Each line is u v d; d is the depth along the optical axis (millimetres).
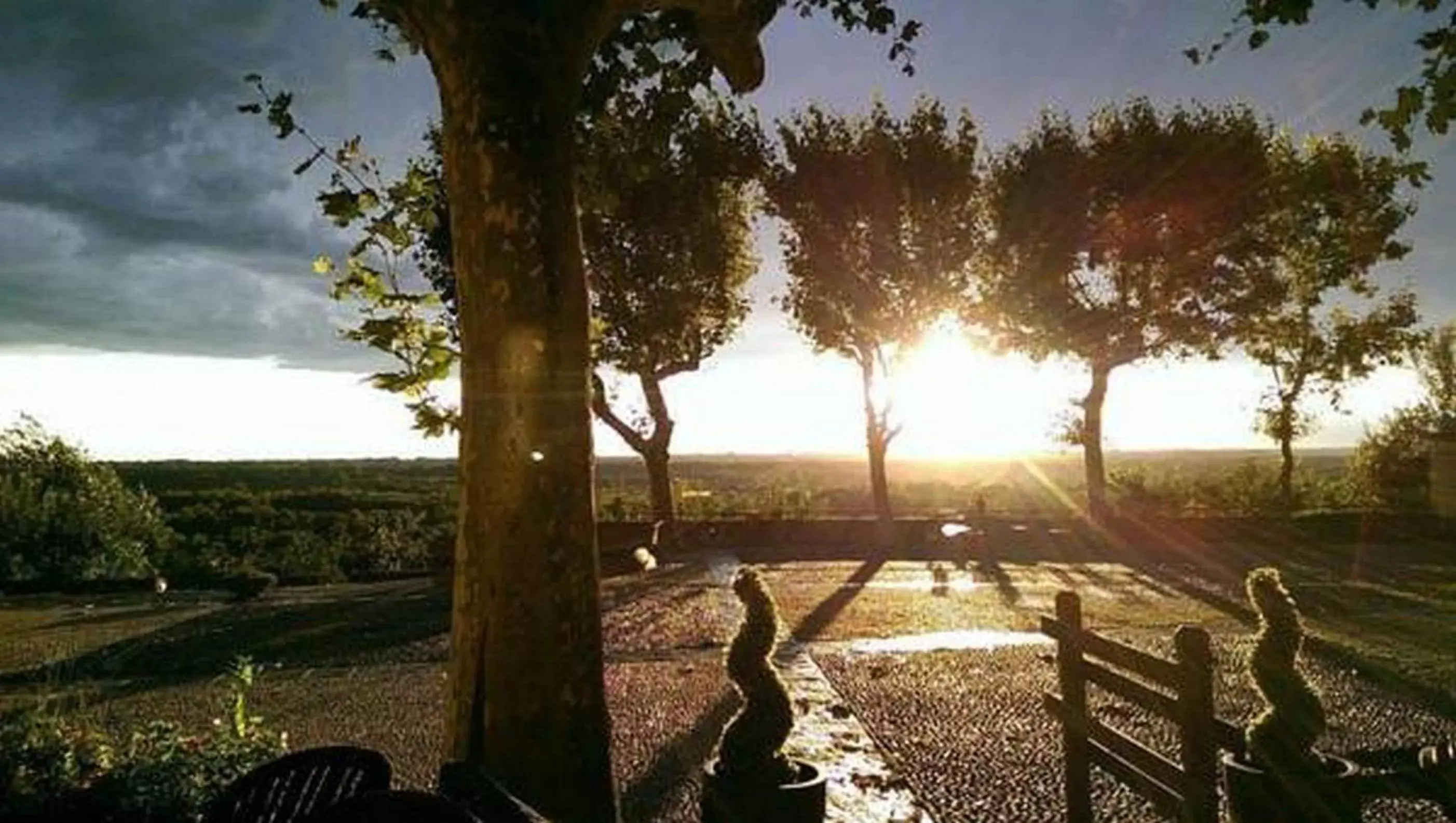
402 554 28625
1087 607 16656
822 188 32312
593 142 6121
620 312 28750
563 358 4387
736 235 31656
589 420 4488
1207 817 4320
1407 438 33844
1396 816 6336
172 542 29781
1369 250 30719
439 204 5602
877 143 32531
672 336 29188
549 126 4406
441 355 5078
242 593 21375
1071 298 34375
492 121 4305
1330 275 31594
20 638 16484
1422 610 16047
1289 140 33375
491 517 4348
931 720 9102
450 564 24375
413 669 12773
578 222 4551
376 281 5078
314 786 3643
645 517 30547
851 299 32406
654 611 16828
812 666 11750
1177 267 33562
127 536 27812
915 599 17812
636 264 28719
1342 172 30766
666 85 5945
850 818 6441
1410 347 32781
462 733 4379
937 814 6516
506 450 4316
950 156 32750
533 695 4312
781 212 32938
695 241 29594
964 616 15742
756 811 4699
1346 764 4270
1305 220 31766
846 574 22156
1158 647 12883
